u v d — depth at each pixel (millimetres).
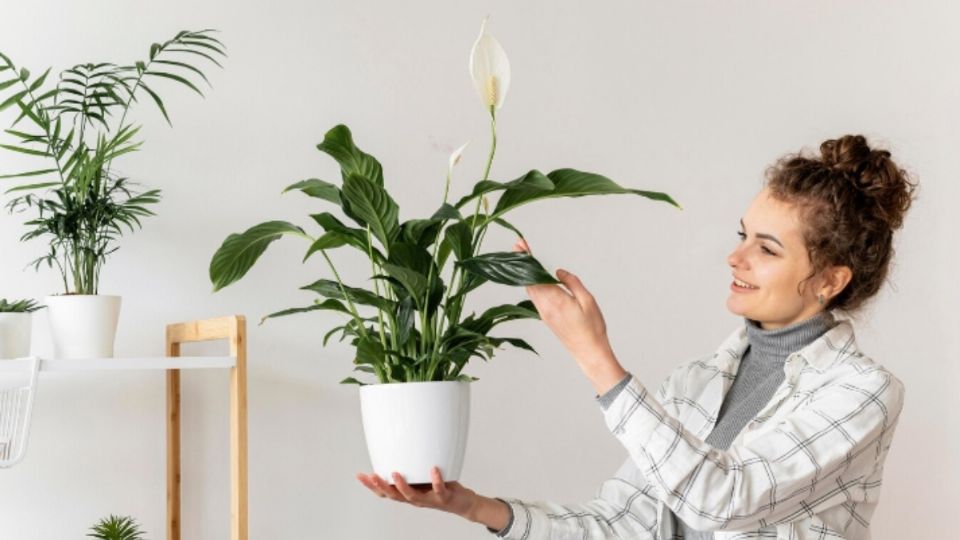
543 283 1393
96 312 2012
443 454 1498
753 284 1619
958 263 3150
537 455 2730
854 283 1613
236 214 2459
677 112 2965
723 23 3037
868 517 1595
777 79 3072
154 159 2391
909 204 1622
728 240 2992
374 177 1536
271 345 2482
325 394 2529
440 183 2680
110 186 2336
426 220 1439
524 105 2793
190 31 2445
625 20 2932
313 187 1534
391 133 2633
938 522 3080
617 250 2875
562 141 2828
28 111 2047
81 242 2105
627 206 2893
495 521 1675
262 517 2443
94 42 2359
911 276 3111
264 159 2496
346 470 2537
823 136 3098
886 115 3146
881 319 3076
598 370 1404
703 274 2961
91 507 2289
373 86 2621
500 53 1495
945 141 3174
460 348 1517
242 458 1991
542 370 2756
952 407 3115
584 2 2889
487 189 1427
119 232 2178
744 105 3035
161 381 2369
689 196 2961
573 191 1483
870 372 1542
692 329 2938
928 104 3176
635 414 1390
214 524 2398
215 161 2449
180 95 2424
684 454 1381
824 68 3115
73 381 2289
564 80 2846
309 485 2496
